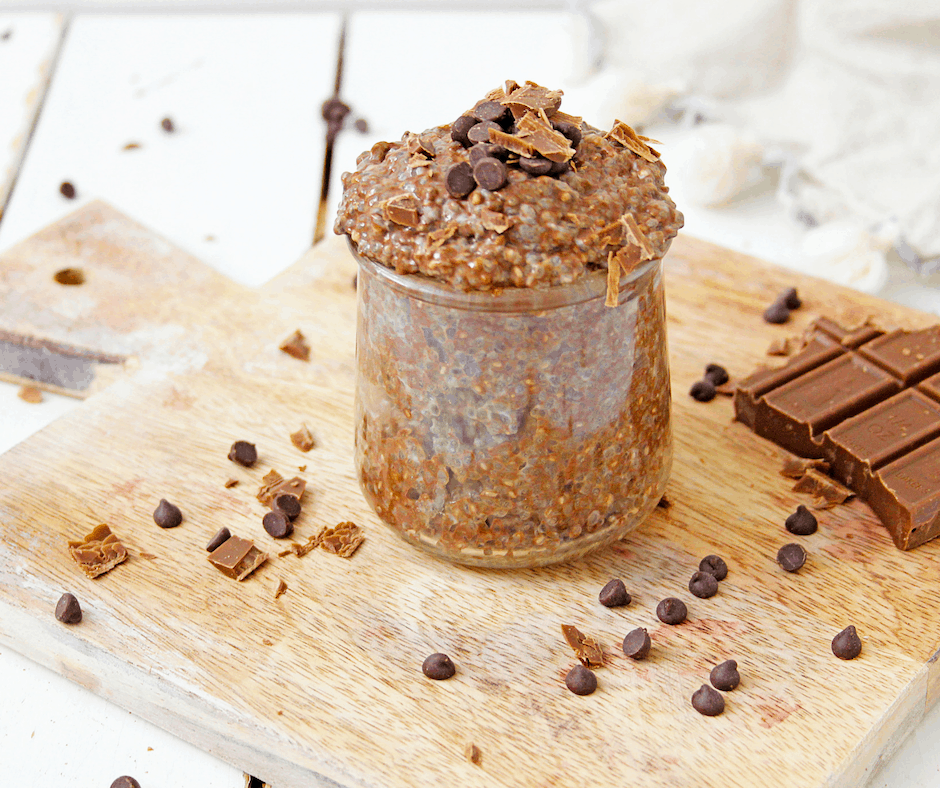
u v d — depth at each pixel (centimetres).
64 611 41
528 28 72
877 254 55
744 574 43
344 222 40
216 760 41
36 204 60
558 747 39
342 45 71
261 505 45
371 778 39
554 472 40
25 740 42
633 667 41
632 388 40
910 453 45
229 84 67
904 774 41
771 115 61
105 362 50
